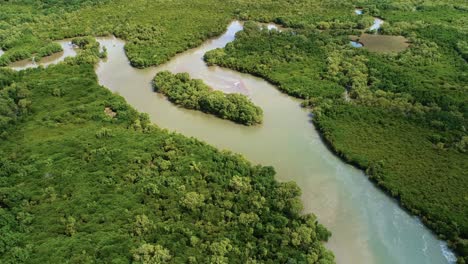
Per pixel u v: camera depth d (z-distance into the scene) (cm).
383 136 11825
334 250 8931
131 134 11969
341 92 13800
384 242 9125
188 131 12644
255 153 11675
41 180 10325
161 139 11694
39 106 13325
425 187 10175
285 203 9644
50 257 8350
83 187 10094
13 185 10238
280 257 8369
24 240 8788
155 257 8194
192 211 9431
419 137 11712
